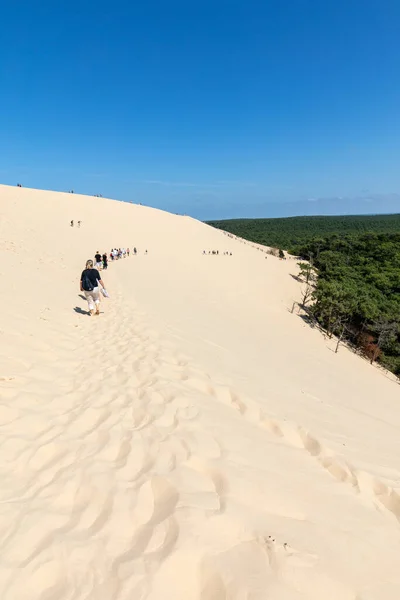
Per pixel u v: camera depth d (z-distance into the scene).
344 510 2.78
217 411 4.06
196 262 33.19
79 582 1.89
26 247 17.30
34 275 11.57
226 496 2.55
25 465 2.90
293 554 2.12
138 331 7.39
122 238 35.38
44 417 3.67
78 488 2.62
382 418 6.76
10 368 4.57
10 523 2.26
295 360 10.08
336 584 2.02
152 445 3.16
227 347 8.11
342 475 3.33
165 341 6.73
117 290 13.62
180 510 2.34
